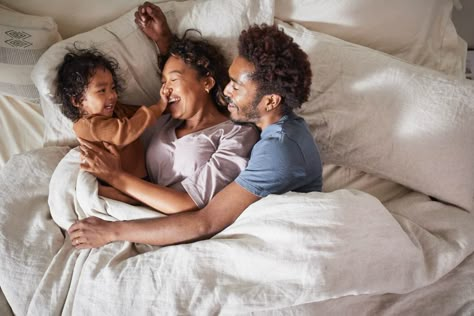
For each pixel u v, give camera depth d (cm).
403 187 131
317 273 86
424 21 142
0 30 125
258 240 94
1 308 104
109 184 117
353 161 130
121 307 93
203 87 122
